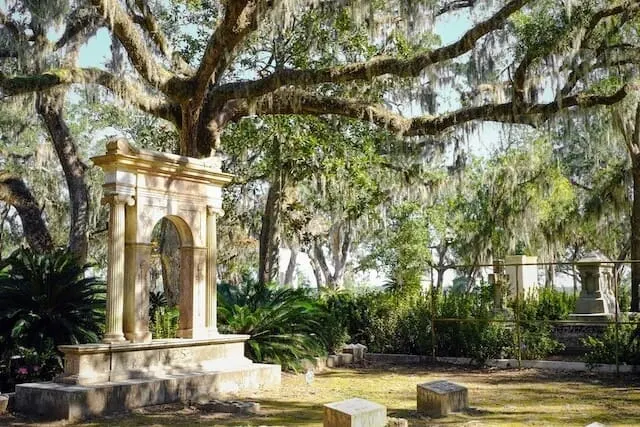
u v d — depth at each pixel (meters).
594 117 17.94
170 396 10.05
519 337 15.31
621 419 8.86
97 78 15.27
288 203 25.11
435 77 15.38
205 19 20.97
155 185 10.81
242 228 26.17
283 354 13.65
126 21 13.70
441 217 34.66
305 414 9.34
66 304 11.82
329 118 19.89
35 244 20.69
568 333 18.05
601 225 29.77
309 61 18.97
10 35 16.06
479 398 10.85
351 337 18.22
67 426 8.41
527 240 28.12
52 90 16.28
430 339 16.84
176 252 16.20
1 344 11.19
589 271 20.70
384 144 20.38
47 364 11.45
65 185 27.11
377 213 22.91
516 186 27.83
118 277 10.13
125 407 9.41
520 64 14.89
